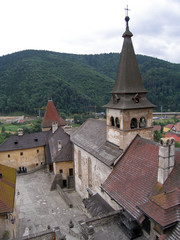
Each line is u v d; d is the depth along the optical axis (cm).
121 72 2573
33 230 2880
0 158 5144
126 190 2144
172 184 1769
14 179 2900
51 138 5528
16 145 5316
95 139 3356
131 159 2406
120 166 2470
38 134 5831
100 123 3662
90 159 3244
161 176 1839
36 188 4341
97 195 2986
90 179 3356
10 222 2272
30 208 3503
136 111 2542
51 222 3070
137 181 2122
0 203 2095
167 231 1532
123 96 2523
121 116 2503
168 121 13412
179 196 1627
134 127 2698
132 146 2538
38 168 5600
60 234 1933
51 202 3703
